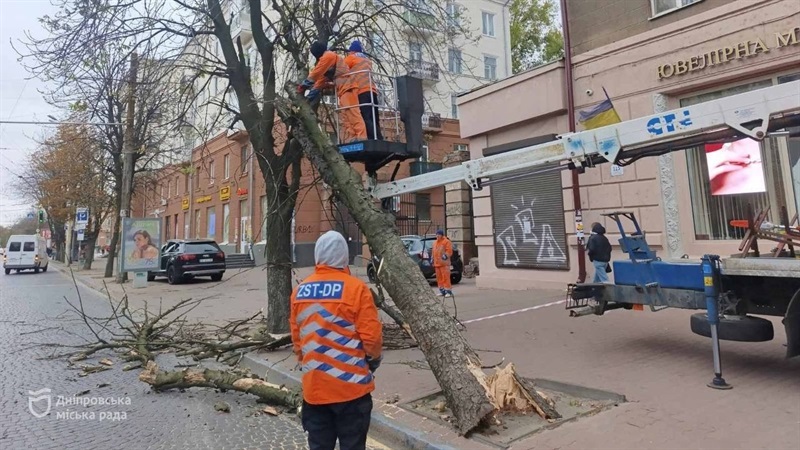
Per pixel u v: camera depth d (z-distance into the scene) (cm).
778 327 670
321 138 561
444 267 1148
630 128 477
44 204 3447
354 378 277
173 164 2194
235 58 845
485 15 2923
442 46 1069
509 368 427
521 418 405
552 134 1163
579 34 1105
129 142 1627
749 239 523
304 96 613
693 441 345
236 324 827
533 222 1210
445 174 599
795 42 773
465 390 392
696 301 515
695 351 578
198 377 542
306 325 285
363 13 893
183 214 3650
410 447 390
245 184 2691
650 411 403
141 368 665
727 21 862
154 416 475
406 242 1653
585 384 477
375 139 598
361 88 618
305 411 289
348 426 280
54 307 1304
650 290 561
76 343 823
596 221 1067
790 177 830
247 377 534
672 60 941
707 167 937
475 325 812
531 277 1212
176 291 1623
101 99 1011
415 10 888
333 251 295
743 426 364
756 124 417
